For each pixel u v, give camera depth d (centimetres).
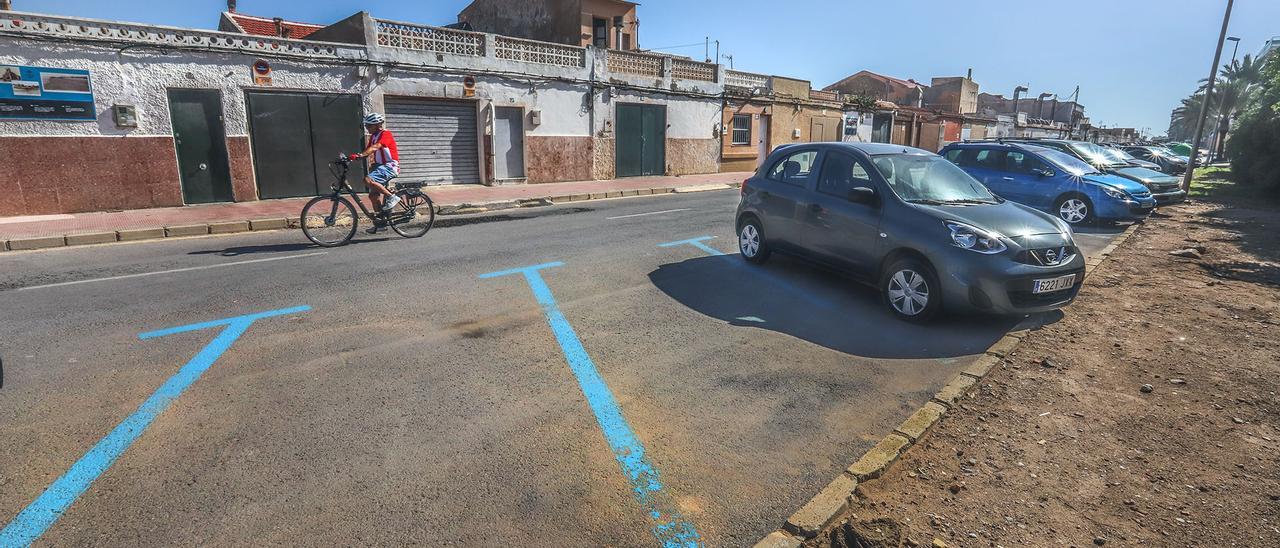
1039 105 7269
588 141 1989
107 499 292
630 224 1130
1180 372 463
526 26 2602
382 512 289
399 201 955
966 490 315
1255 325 570
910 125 3672
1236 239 1020
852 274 647
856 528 281
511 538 274
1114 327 565
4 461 320
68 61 1138
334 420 372
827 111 2988
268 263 782
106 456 327
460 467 327
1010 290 533
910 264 575
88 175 1188
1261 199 1658
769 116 2667
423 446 346
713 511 297
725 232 1038
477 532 277
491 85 1723
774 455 348
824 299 649
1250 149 1894
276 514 285
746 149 2583
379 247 894
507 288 670
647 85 2125
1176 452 352
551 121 1880
